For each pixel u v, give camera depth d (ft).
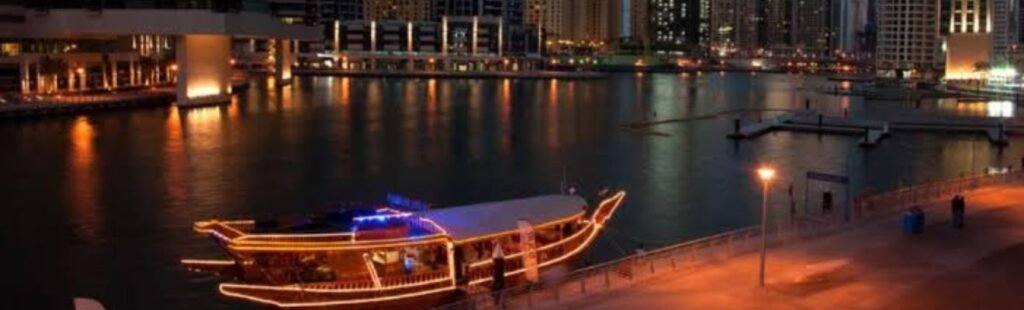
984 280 157.89
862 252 175.63
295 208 296.51
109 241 241.96
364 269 160.76
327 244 158.10
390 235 162.91
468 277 165.78
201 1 629.92
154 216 276.21
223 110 637.30
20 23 614.34
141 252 230.27
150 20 618.44
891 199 232.94
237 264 162.09
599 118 629.92
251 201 305.94
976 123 557.33
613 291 148.36
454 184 348.38
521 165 396.98
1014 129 529.86
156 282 204.95
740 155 438.40
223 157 403.13
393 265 161.99
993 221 203.92
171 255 227.20
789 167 399.03
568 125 574.97
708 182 351.87
